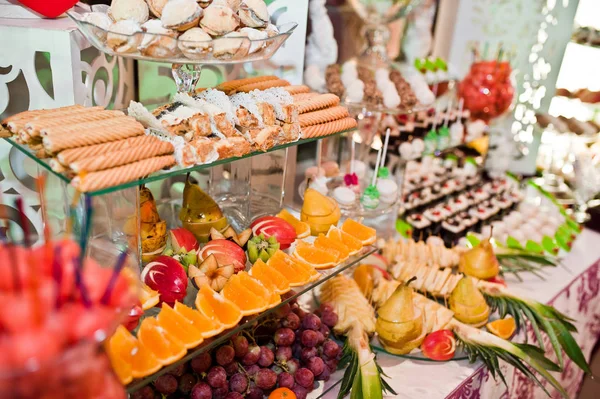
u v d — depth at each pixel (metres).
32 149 0.88
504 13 2.55
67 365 0.51
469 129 2.39
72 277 0.56
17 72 1.09
